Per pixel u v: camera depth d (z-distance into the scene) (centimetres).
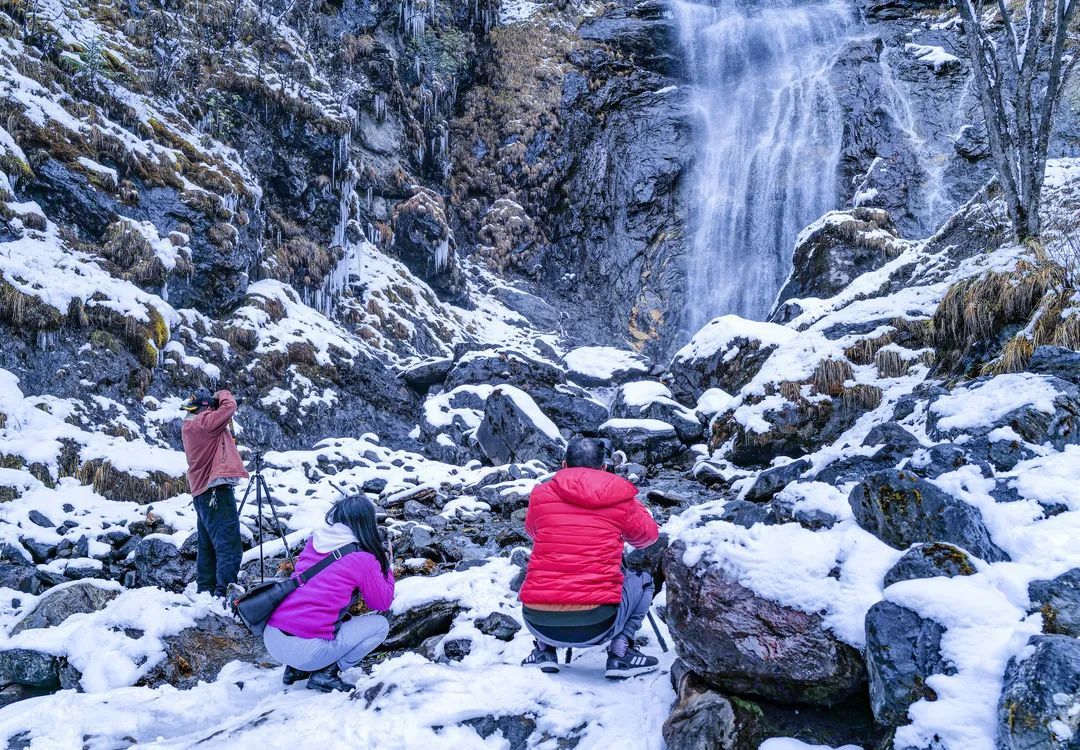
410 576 585
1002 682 236
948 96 2317
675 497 771
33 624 509
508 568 508
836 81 2398
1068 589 257
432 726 316
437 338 1711
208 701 396
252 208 1299
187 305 1119
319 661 387
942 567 279
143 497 796
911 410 701
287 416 1096
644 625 420
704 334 1216
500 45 2508
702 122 2506
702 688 308
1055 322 646
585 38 2620
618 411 1141
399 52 2081
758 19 2647
